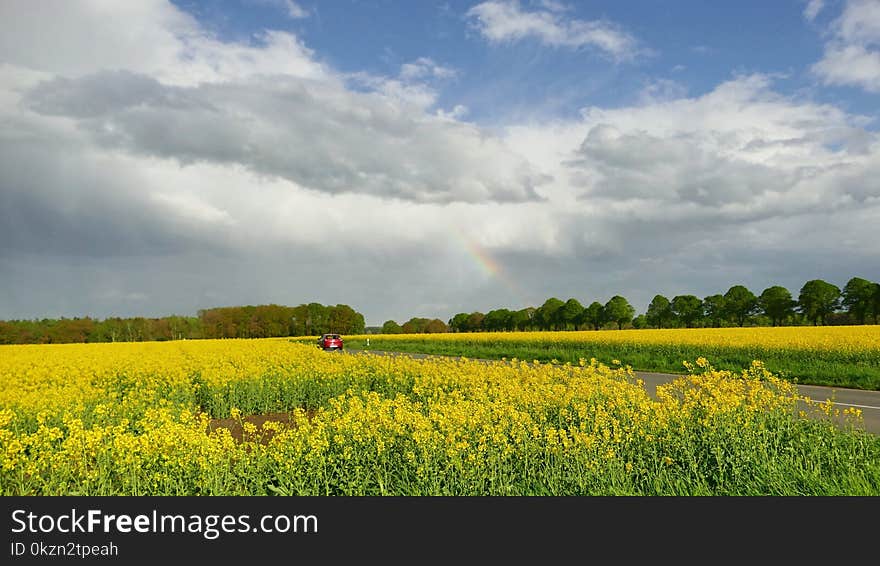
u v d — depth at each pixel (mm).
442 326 129000
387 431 7875
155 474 6699
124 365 20891
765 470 7453
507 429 8594
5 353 30344
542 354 37188
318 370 17016
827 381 21188
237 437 11422
